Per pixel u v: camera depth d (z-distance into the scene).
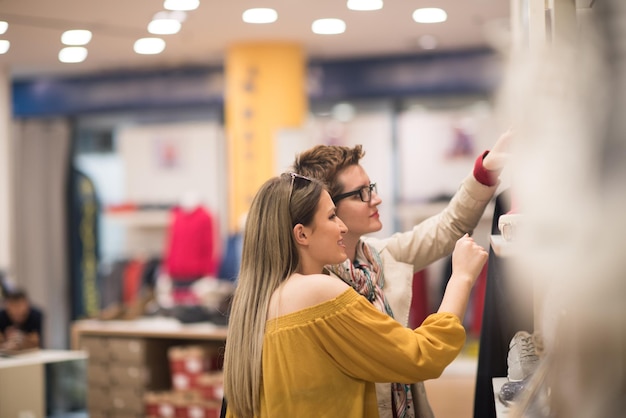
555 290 1.22
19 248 10.55
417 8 7.01
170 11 6.81
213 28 7.66
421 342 1.92
